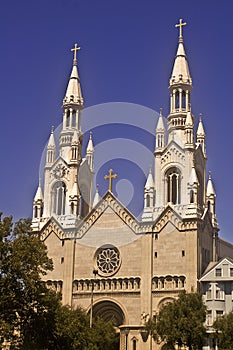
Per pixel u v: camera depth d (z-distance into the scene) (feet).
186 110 388.98
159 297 340.80
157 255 348.59
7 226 237.45
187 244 343.46
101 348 310.04
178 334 280.92
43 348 243.40
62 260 371.56
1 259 232.12
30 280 229.86
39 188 394.73
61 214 392.27
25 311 236.02
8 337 228.63
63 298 361.92
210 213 369.30
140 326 337.72
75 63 429.79
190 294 294.87
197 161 379.76
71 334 253.03
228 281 334.03
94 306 354.54
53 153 407.44
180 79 394.73
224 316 294.66
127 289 350.02
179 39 409.49
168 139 386.32
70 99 416.67
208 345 325.01
